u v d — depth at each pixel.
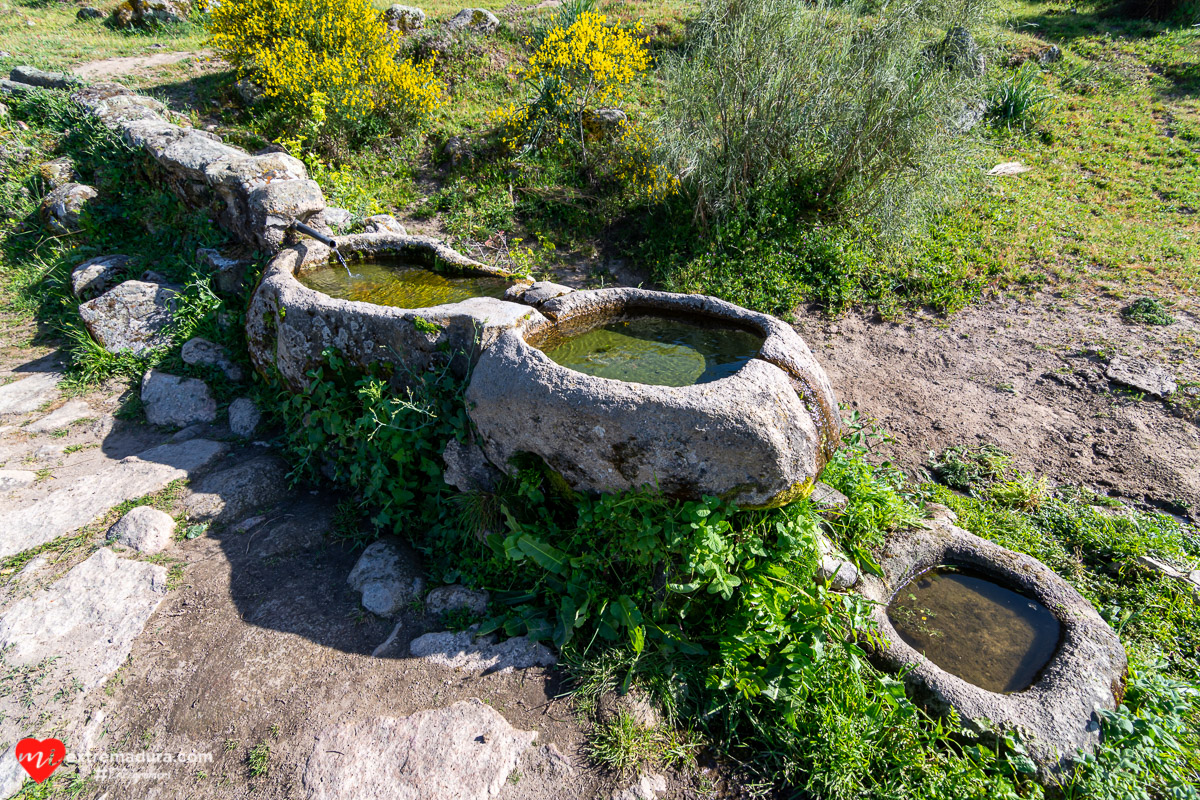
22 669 2.80
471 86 9.73
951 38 7.38
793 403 2.99
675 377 3.31
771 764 2.70
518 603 3.20
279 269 4.39
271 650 2.98
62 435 4.28
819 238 6.66
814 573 3.11
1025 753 2.57
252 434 4.32
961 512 3.99
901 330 5.88
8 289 5.83
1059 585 3.29
